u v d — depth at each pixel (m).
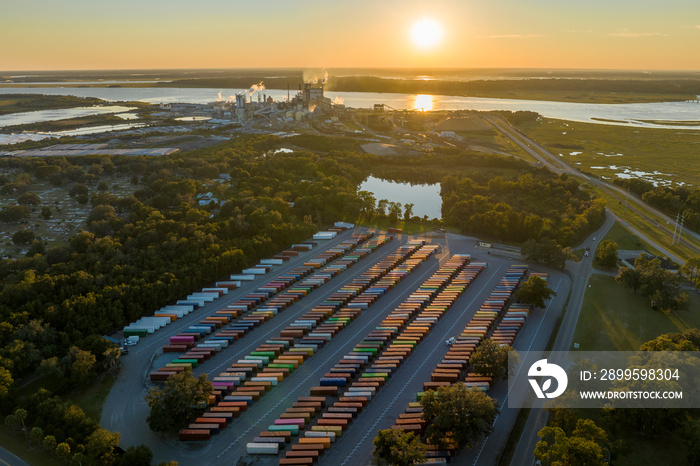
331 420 151.62
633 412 145.00
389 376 176.62
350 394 163.12
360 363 182.25
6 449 141.75
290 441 146.88
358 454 141.12
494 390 166.88
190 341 196.75
